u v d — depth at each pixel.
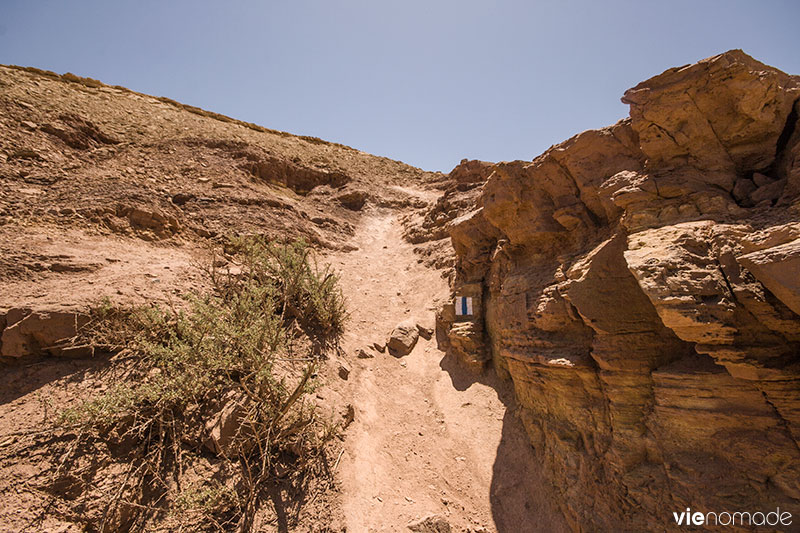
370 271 18.70
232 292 10.74
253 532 6.07
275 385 7.77
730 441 5.15
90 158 18.36
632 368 6.46
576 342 7.79
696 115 5.93
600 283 6.80
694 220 5.60
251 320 8.84
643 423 6.27
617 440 6.46
